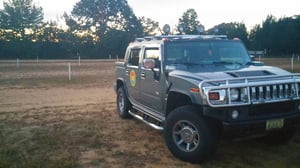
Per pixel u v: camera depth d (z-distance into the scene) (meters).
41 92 11.60
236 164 4.45
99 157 4.76
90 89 12.44
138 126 6.58
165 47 5.18
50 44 61.50
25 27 64.62
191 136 4.36
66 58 59.72
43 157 4.72
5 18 63.34
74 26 68.06
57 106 8.80
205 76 4.30
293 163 4.48
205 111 3.98
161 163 4.51
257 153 4.90
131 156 4.80
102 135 5.91
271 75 4.42
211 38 5.59
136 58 6.46
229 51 5.54
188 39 5.40
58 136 5.83
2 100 9.82
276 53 72.81
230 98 3.95
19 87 13.07
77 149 5.11
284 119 4.22
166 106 4.94
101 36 66.50
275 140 5.14
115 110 8.27
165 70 4.99
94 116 7.54
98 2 69.62
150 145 5.32
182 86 4.46
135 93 6.44
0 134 5.98
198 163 4.40
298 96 4.39
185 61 5.18
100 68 26.12
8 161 4.52
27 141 5.53
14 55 57.31
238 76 4.31
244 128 3.99
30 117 7.43
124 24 71.81
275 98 4.21
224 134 4.05
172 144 4.62
